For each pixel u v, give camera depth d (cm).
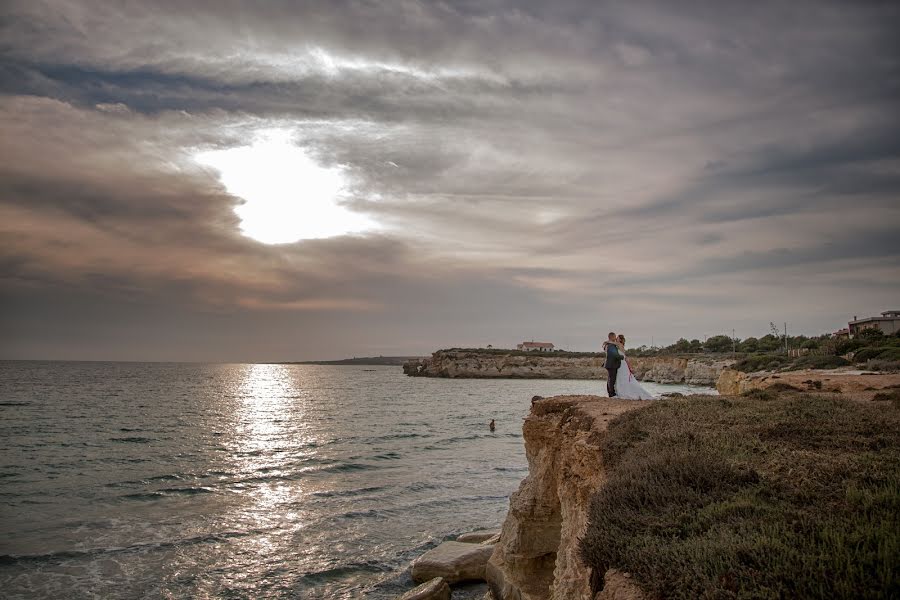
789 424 1002
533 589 1487
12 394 9900
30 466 3606
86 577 1825
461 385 17412
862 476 666
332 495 2994
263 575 1897
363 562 2033
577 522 1084
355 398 11394
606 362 2003
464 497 2969
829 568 453
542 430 1688
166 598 1700
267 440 5050
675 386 13262
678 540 579
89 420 6222
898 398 1491
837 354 6750
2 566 1894
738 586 460
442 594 1664
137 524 2394
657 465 795
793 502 630
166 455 4134
